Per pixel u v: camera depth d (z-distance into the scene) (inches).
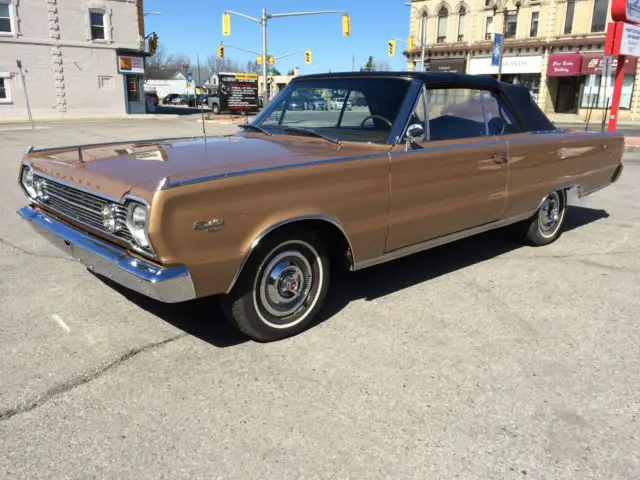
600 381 116.4
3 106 1216.8
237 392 109.7
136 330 136.1
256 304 124.2
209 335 134.1
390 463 90.3
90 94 1327.5
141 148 144.3
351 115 155.9
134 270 107.8
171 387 111.1
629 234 236.4
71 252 130.1
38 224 141.1
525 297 161.9
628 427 101.0
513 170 179.6
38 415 101.3
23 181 155.0
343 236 136.4
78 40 1280.8
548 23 1368.1
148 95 1583.4
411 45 1473.9
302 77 179.0
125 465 88.7
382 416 102.8
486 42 1498.5
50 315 143.7
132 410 103.3
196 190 105.5
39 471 87.0
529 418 103.1
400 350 128.2
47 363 119.6
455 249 209.6
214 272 111.7
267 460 90.5
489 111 177.9
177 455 91.3
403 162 142.3
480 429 99.5
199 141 155.0
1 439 94.3
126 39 1350.9
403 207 145.6
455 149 156.7
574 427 100.7
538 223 207.3
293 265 129.8
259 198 114.8
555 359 125.4
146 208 102.5
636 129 989.2
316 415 102.7
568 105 1419.8
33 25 1214.3
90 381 112.9
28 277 171.3
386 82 154.8
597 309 154.0
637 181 386.6
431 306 153.9
